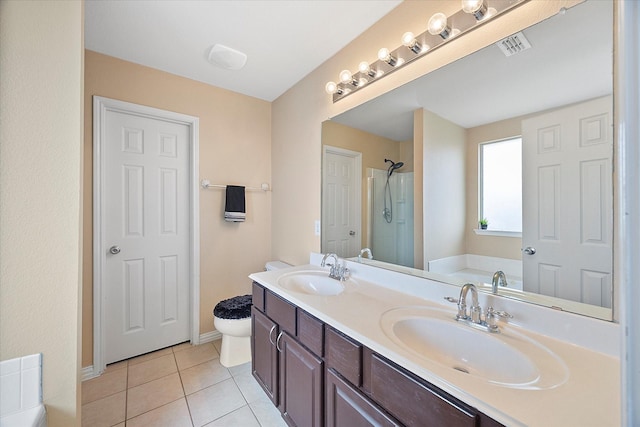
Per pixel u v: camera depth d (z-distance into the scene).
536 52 1.02
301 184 2.29
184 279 2.35
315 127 2.12
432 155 1.36
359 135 1.74
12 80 0.72
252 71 2.15
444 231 1.32
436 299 1.29
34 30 0.75
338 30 1.67
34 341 0.75
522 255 1.07
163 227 2.24
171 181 2.28
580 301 0.92
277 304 1.51
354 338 0.99
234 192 2.44
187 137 2.35
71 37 0.79
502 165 1.13
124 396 1.71
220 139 2.44
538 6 1.01
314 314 1.19
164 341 2.26
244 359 2.09
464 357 0.98
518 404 0.63
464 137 1.24
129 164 2.08
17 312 0.73
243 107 2.57
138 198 2.13
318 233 2.10
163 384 1.83
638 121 0.29
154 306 2.21
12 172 0.73
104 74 1.92
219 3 1.45
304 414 1.27
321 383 1.16
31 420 0.71
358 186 1.76
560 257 0.97
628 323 0.30
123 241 2.06
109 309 2.01
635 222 0.29
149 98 2.09
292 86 2.40
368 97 1.67
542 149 1.02
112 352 2.03
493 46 1.13
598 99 0.89
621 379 0.30
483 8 1.11
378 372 0.91
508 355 0.88
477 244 1.20
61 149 0.78
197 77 2.25
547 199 1.01
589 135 0.91
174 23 1.60
